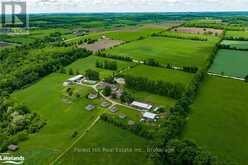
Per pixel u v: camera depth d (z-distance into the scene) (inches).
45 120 4992.6
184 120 4507.9
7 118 5270.7
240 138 4111.7
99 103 5418.3
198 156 3371.1
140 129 4293.8
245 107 5152.6
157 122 4547.2
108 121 4692.4
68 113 5162.4
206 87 6200.8
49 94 6146.7
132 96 5438.0
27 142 4308.6
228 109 5064.0
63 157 3846.0
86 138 4266.7
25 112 5383.9
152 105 5211.6
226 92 5890.8
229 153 3750.0
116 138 4222.4
